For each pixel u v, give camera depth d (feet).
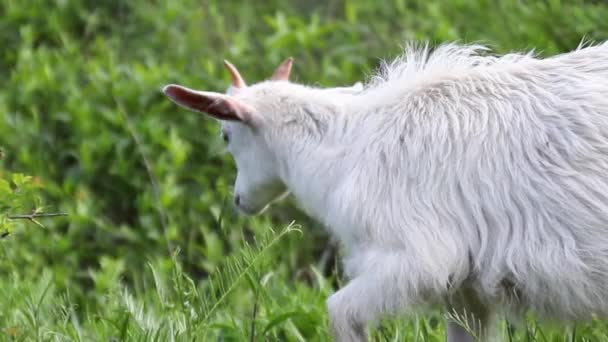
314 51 54.44
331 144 29.91
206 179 48.78
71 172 48.91
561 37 48.62
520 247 26.91
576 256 26.45
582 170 26.73
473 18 52.85
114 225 48.44
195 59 54.34
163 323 31.73
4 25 56.24
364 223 28.27
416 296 27.71
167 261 41.63
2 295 36.29
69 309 35.83
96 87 51.24
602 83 27.73
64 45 54.49
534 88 28.17
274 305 35.81
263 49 55.57
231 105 30.37
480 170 27.45
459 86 28.89
